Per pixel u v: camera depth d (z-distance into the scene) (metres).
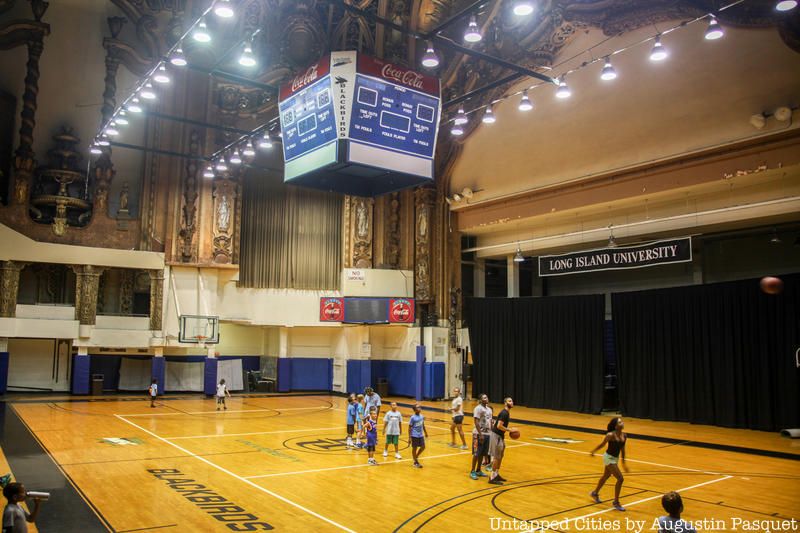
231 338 32.19
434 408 25.89
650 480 12.41
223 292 28.75
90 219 27.42
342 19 28.89
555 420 22.73
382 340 31.48
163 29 28.56
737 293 20.64
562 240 26.02
